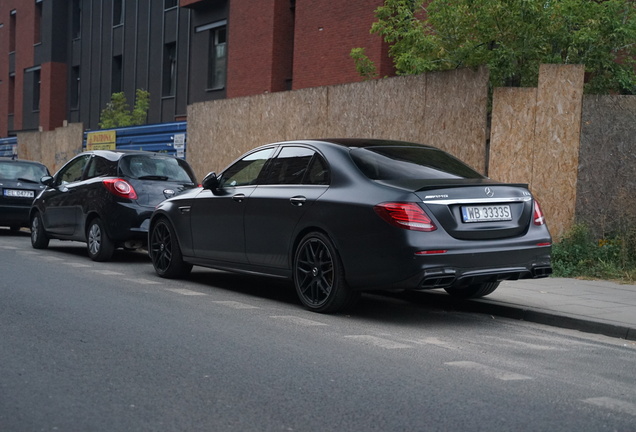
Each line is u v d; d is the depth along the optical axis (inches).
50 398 161.9
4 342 213.5
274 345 218.4
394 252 244.4
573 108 404.5
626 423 154.8
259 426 147.0
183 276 362.9
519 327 263.0
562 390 179.6
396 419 153.3
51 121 1371.8
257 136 597.3
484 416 156.8
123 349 208.5
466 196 253.9
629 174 399.5
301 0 769.6
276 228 288.5
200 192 339.6
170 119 1063.0
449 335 243.4
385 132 484.4
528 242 263.6
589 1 465.7
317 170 281.9
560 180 408.2
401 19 530.3
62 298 291.1
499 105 421.4
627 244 385.7
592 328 256.1
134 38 1157.1
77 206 441.7
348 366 196.2
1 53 1589.6
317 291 273.1
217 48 961.5
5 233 644.1
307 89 547.2
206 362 196.5
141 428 144.1
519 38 455.5
